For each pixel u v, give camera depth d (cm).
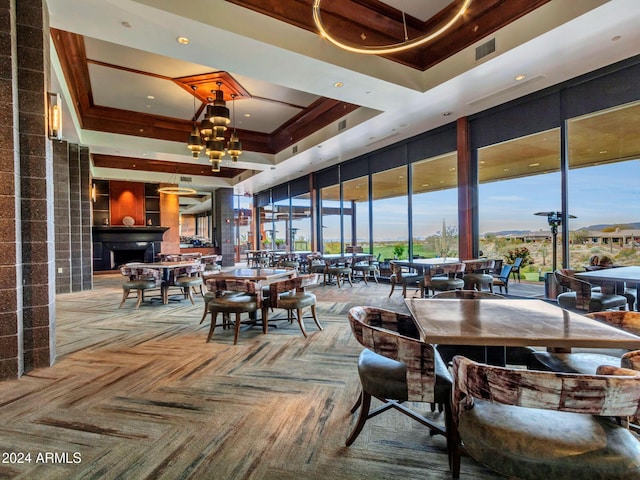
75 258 801
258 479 173
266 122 839
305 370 311
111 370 313
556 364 199
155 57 523
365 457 190
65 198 763
